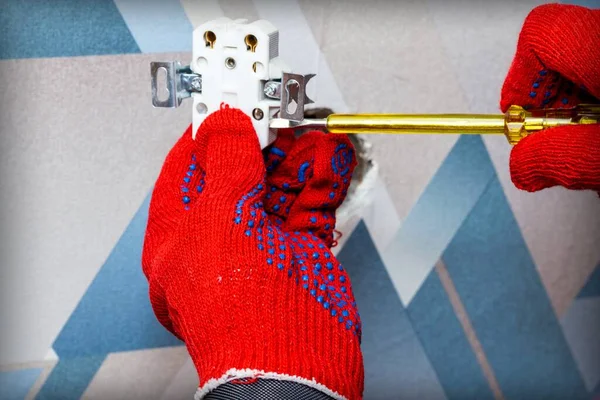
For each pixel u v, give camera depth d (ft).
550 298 3.32
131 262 3.16
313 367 2.00
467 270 3.27
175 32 3.03
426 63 3.10
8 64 2.98
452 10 3.07
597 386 3.42
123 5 2.99
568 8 2.26
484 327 3.32
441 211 3.21
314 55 3.06
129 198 3.11
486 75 3.12
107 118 3.05
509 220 3.25
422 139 3.15
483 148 3.18
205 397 2.02
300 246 2.33
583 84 2.20
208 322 2.08
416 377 3.33
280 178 2.38
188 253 2.16
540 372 3.38
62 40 2.99
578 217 3.27
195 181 2.38
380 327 3.28
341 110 3.12
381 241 3.22
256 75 2.21
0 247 3.09
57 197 3.09
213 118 2.24
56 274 3.14
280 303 2.10
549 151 2.15
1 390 3.18
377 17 3.06
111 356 3.22
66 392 3.21
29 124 3.03
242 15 3.03
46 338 3.17
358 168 3.16
